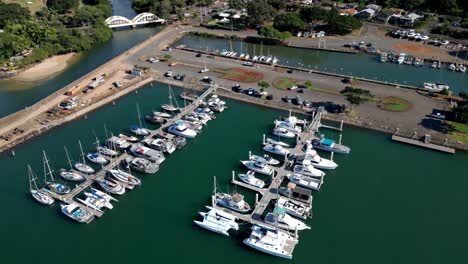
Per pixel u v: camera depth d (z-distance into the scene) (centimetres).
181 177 12644
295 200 11400
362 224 10856
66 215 11312
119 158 13325
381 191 11969
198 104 16325
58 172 12888
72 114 15812
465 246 10181
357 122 14775
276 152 13450
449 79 18425
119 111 16312
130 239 10631
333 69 19700
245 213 11069
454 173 12575
